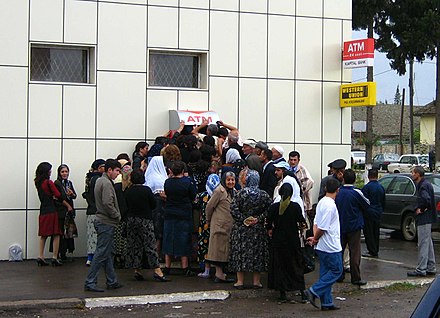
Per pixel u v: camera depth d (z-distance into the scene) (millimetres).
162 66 15781
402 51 41594
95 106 14875
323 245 10531
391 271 13750
